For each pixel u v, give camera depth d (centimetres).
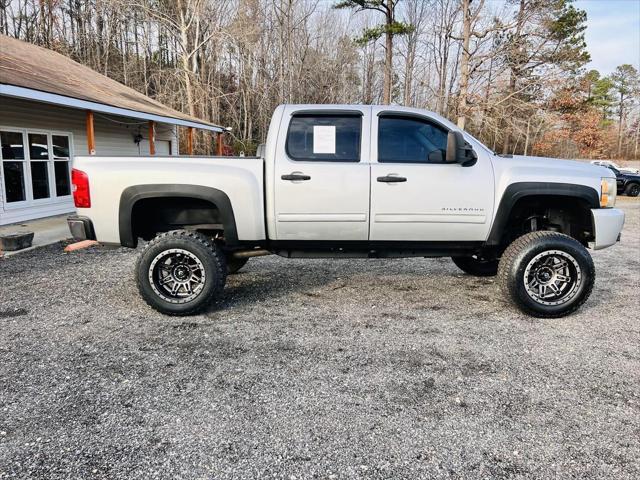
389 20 2680
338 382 273
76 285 484
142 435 219
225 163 385
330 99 3169
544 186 386
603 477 191
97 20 2838
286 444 213
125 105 1070
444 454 206
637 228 1027
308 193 382
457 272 552
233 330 357
